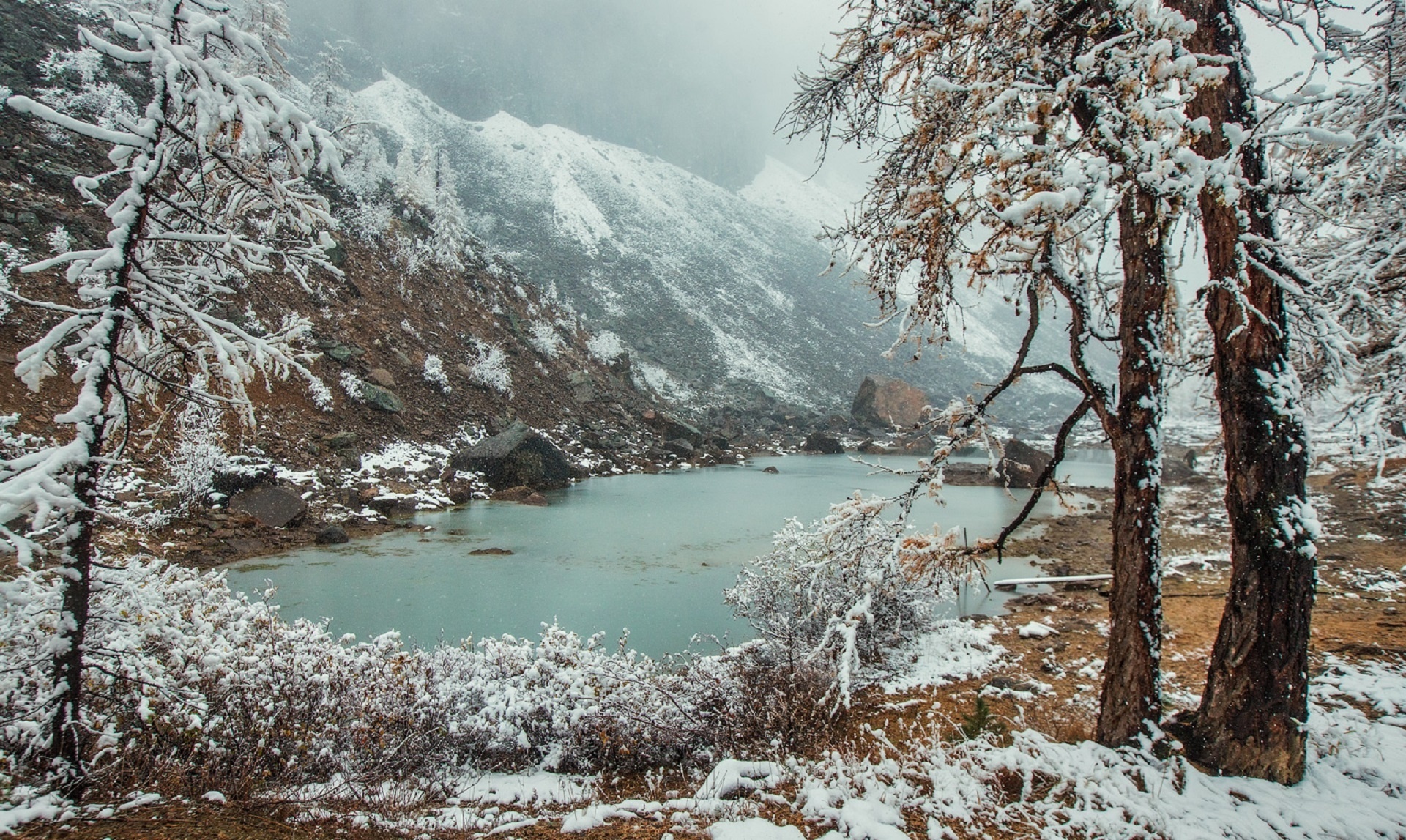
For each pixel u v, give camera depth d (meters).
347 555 13.48
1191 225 3.92
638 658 8.37
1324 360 5.91
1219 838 3.26
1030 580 12.15
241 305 21.11
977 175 4.09
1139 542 4.24
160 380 3.83
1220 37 4.03
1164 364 4.23
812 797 3.77
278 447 18.11
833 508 5.66
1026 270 5.00
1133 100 3.32
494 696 5.50
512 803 4.16
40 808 3.25
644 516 19.59
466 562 13.38
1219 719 4.05
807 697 5.65
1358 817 3.43
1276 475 3.95
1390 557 11.66
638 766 5.05
